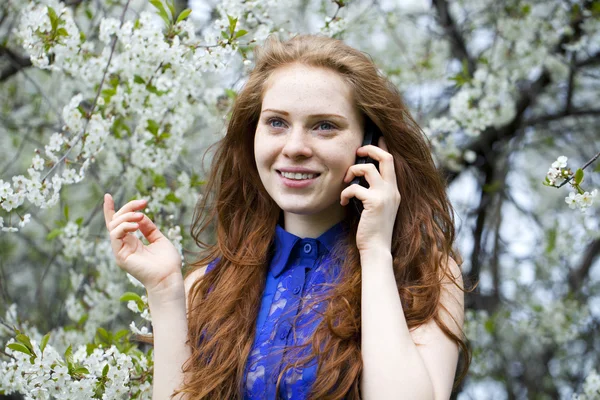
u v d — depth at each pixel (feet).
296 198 5.57
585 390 9.82
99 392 6.99
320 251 5.90
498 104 11.35
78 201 14.35
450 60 13.82
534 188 15.96
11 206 7.33
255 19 8.90
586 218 13.12
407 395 4.95
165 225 9.18
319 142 5.53
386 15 12.62
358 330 5.41
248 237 6.16
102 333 7.61
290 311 5.57
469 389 15.57
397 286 5.75
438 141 10.96
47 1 8.96
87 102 10.31
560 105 15.34
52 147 7.86
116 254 5.79
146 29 8.22
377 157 5.65
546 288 14.80
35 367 6.68
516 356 15.93
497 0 12.22
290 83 5.55
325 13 12.05
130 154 9.46
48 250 14.43
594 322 14.34
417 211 6.04
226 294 5.89
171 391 5.54
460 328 5.74
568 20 11.86
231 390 5.49
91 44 8.60
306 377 5.25
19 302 14.14
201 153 13.25
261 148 5.64
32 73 13.46
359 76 5.68
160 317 5.71
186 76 8.38
